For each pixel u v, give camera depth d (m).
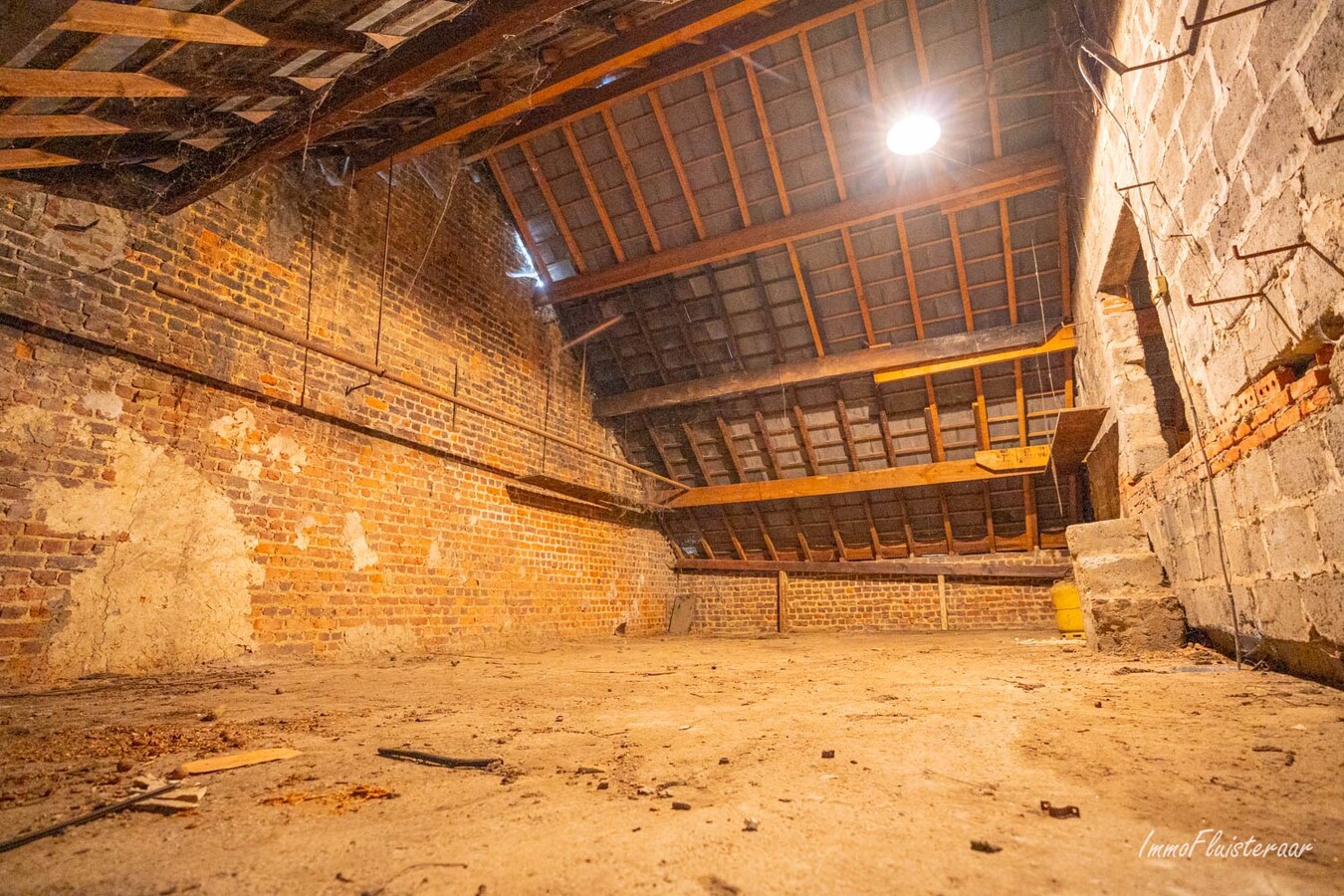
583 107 8.07
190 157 5.30
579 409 11.59
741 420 11.82
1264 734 2.25
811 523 12.72
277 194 6.73
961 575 11.95
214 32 3.37
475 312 9.38
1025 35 7.45
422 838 1.54
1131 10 4.45
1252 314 3.20
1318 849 1.33
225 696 4.01
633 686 4.37
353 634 6.83
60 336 4.91
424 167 8.85
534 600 9.59
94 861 1.44
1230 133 3.18
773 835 1.50
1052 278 9.26
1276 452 3.13
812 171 9.04
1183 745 2.16
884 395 10.85
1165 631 4.82
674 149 9.08
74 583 4.83
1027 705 3.05
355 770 2.20
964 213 8.96
